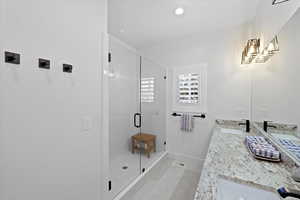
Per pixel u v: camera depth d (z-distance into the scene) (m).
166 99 2.82
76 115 1.09
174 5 1.70
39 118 0.87
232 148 1.32
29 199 0.83
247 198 0.75
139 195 1.74
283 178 0.82
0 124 0.71
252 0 1.61
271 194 0.72
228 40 2.23
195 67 2.50
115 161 2.03
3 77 0.72
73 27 1.06
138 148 2.38
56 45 0.95
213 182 0.77
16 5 0.76
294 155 0.94
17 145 0.78
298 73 0.97
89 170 1.21
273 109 1.38
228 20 2.03
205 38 2.42
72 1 1.05
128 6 1.72
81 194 1.14
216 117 2.33
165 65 2.82
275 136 1.31
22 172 0.80
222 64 2.28
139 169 2.07
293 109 1.04
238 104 2.16
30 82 0.82
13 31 0.75
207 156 1.14
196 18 1.98
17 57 0.76
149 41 2.78
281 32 1.16
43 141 0.89
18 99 0.77
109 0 1.60
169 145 2.79
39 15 0.86
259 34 1.73
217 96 2.32
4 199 0.73
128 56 2.12
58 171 0.98
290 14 1.00
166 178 2.11
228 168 0.94
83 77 1.14
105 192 1.36
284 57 1.17
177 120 2.70
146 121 2.53
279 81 1.28
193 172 2.29
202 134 2.46
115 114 2.05
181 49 2.64
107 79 1.37
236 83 2.17
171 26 2.21
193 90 2.52
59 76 0.97
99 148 1.30
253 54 1.70
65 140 1.02
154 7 1.74
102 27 1.31
